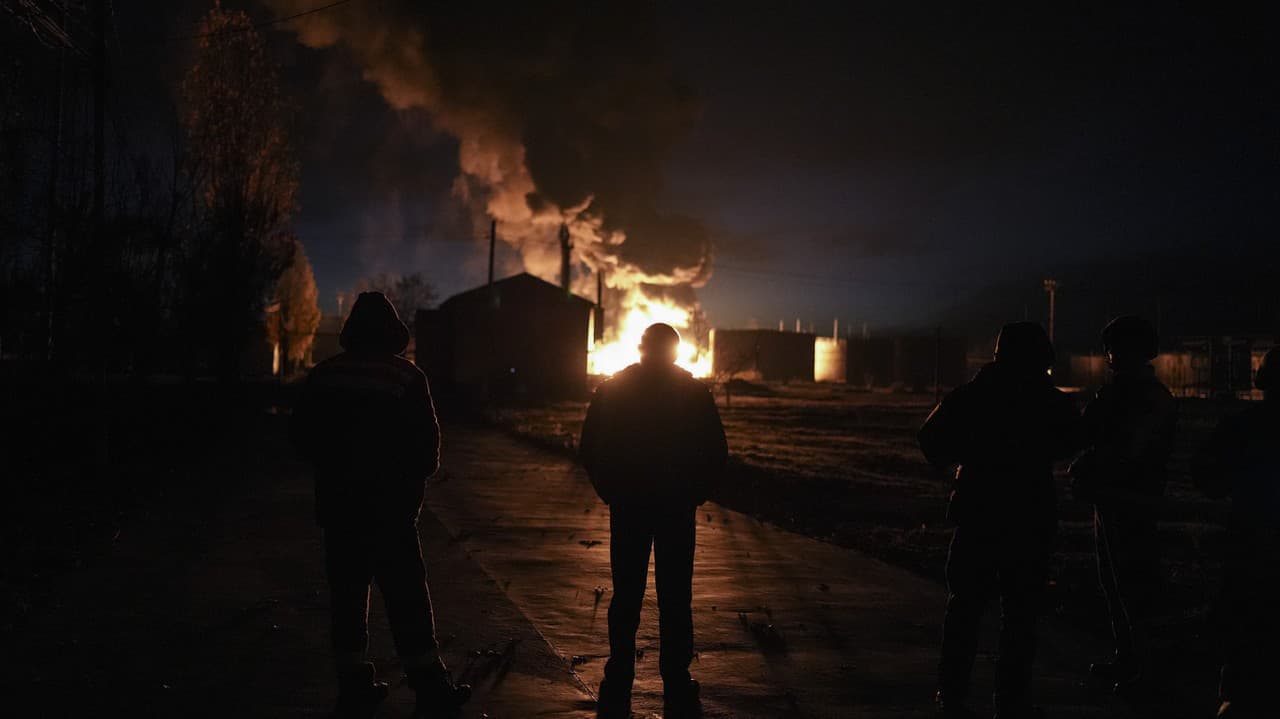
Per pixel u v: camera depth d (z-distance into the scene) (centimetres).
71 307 1311
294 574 706
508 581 716
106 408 1344
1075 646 598
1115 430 495
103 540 830
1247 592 379
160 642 521
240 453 1630
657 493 464
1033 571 442
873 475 1888
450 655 521
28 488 1099
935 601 702
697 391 477
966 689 455
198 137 2530
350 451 430
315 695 443
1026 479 444
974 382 462
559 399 4603
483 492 1290
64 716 404
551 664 510
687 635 468
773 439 2861
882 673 517
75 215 1255
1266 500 378
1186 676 523
